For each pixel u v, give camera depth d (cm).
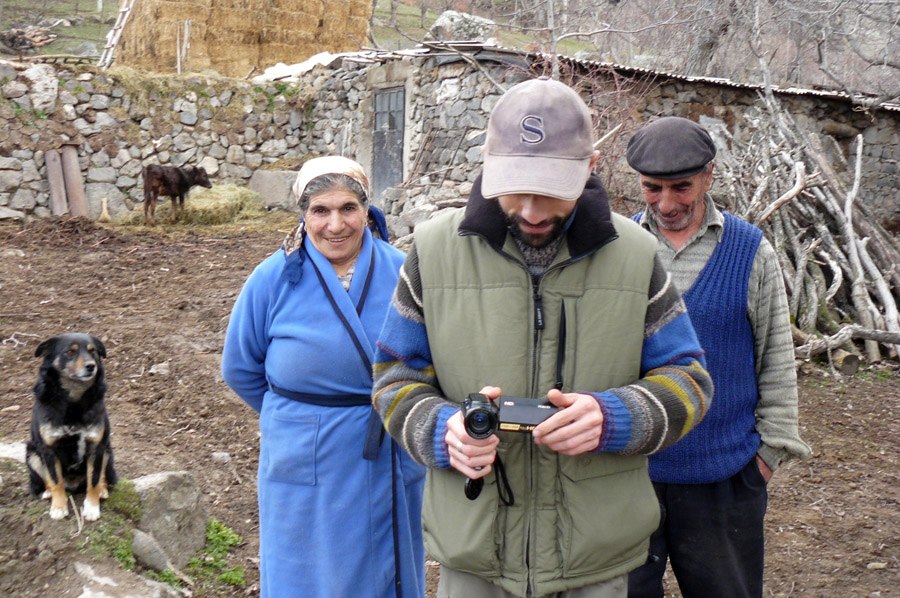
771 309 264
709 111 1133
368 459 278
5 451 392
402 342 208
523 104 187
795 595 380
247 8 1853
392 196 1131
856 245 819
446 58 1136
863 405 635
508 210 191
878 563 404
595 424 182
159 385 580
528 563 199
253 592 374
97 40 2836
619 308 197
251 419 539
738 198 834
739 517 263
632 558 205
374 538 280
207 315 768
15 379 569
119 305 798
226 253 1091
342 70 1480
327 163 285
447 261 203
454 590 210
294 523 281
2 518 334
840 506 466
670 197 260
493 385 197
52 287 857
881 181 1304
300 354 279
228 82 1516
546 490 198
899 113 1295
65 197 1328
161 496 381
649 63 1609
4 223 1253
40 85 1330
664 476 260
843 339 713
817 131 1243
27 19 3000
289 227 1331
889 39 1438
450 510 203
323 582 278
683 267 268
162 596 334
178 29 1780
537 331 199
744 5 1480
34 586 316
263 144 1549
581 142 186
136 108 1422
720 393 258
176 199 1352
